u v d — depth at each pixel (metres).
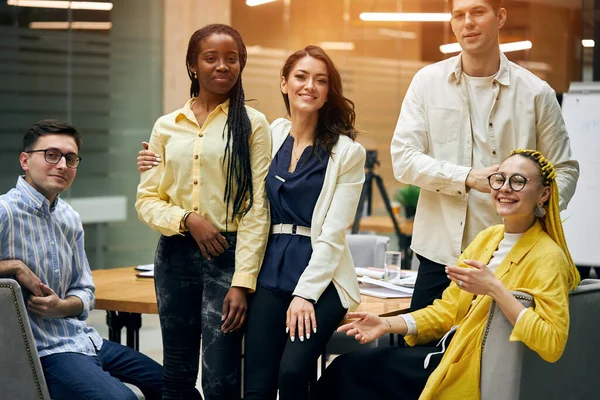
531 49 9.59
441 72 3.28
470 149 3.20
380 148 9.41
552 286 2.44
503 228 2.72
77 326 2.88
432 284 3.21
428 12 9.39
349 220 2.78
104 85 7.16
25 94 6.77
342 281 2.76
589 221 4.76
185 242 2.83
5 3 6.67
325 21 9.05
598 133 4.78
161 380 3.02
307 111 2.80
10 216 2.74
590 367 2.72
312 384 2.80
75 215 2.97
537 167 2.53
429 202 3.24
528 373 2.45
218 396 2.75
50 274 2.81
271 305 2.72
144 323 6.62
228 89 2.82
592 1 5.66
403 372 2.70
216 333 2.75
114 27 7.19
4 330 2.50
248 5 8.30
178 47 7.51
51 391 2.71
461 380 2.51
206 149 2.80
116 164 7.27
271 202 2.81
